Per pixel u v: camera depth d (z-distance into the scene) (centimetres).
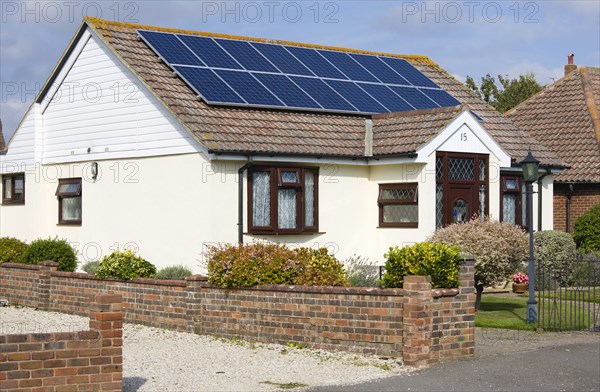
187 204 2061
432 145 2147
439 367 1289
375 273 1961
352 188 2239
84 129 2394
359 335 1382
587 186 2855
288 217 2114
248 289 1534
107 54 2303
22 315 1909
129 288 1770
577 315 1805
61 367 1031
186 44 2359
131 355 1409
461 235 1786
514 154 2502
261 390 1148
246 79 2283
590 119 3070
